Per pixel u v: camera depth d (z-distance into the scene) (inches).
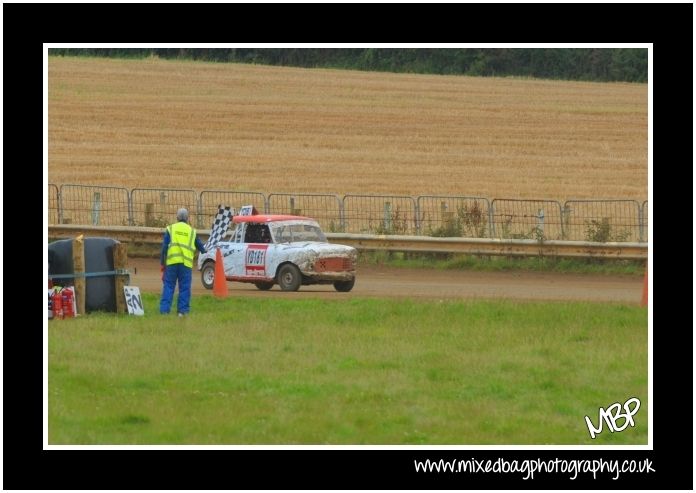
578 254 3767.2
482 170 6811.0
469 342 2282.2
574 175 6692.9
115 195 5679.1
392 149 7445.9
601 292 3240.7
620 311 2659.9
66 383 1919.3
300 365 2073.1
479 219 4200.3
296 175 6515.8
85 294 2655.0
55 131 7687.0
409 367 2065.7
